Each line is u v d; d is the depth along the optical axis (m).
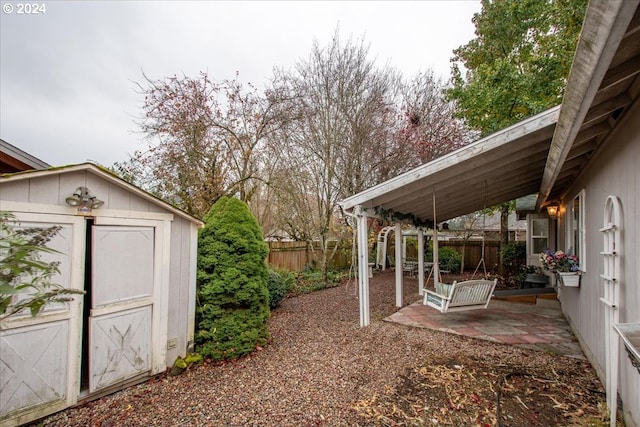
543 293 7.64
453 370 3.58
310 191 10.93
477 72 10.34
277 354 4.20
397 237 7.03
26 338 2.59
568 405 2.85
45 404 2.69
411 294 8.57
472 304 5.28
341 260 12.46
